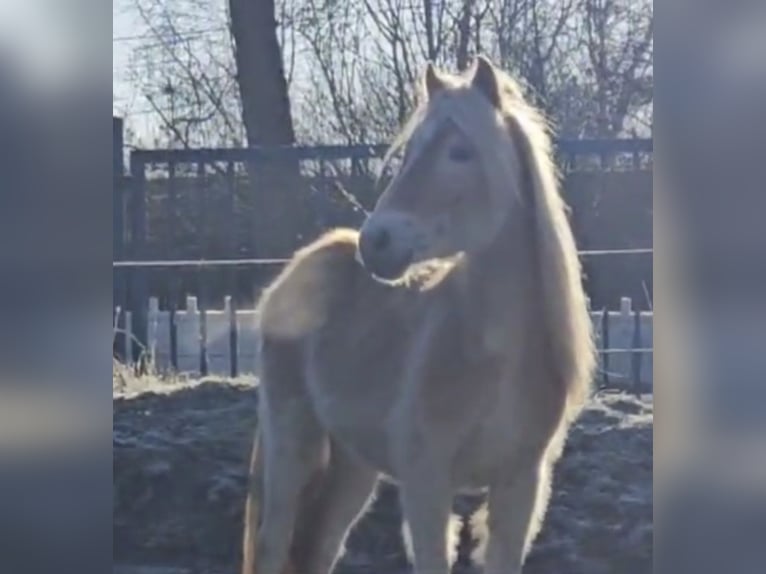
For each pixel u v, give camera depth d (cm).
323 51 1648
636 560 724
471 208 504
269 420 621
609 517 744
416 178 500
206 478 788
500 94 520
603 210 1075
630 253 984
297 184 1070
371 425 557
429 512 521
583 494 757
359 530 743
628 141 1055
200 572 745
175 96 1677
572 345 519
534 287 516
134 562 755
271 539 617
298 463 615
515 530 525
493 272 509
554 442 532
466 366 511
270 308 619
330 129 1642
